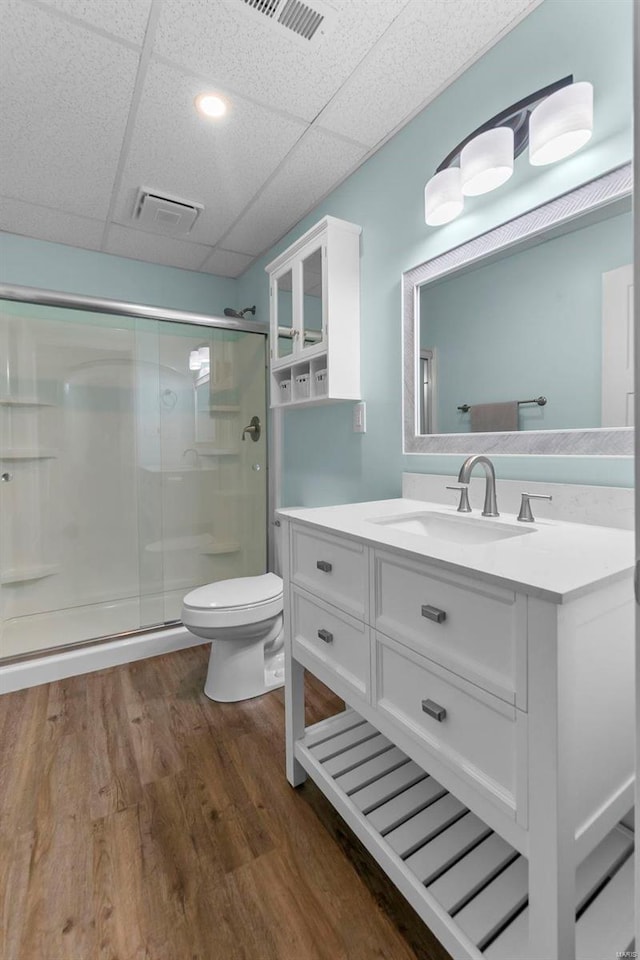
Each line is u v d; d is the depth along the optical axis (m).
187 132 1.71
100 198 2.16
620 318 1.08
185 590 2.86
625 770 0.80
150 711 1.79
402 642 0.95
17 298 2.22
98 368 2.62
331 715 1.75
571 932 0.70
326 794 1.25
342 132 1.71
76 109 1.58
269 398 2.79
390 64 1.40
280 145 1.78
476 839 1.09
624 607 0.78
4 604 2.39
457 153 1.35
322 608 1.22
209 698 1.88
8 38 1.30
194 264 2.93
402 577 0.95
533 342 1.26
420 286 1.62
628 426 1.07
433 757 0.89
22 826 1.23
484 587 0.76
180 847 1.17
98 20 1.25
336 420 2.13
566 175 1.16
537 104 1.15
